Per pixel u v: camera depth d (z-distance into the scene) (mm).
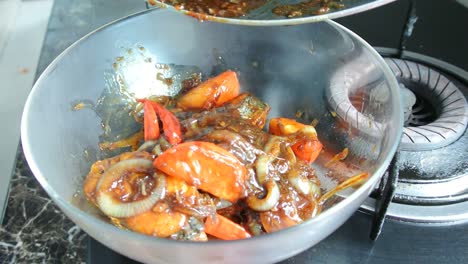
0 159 575
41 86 354
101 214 343
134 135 421
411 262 360
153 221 325
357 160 388
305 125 414
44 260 362
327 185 391
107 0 658
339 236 375
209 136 379
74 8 647
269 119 459
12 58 717
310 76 437
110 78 420
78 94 393
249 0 334
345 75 413
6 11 747
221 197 343
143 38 428
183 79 457
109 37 409
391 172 344
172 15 423
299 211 357
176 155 334
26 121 328
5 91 676
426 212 384
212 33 437
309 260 362
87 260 359
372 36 547
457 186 394
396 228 380
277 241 271
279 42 432
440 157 410
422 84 470
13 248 370
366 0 322
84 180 371
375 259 362
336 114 417
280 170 368
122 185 339
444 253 365
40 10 785
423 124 455
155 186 332
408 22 481
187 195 332
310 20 307
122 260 356
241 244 265
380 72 375
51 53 573
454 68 494
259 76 458
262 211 345
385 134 354
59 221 387
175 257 276
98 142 404
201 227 330
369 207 384
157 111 413
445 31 552
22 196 406
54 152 350
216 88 428
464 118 430
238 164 343
